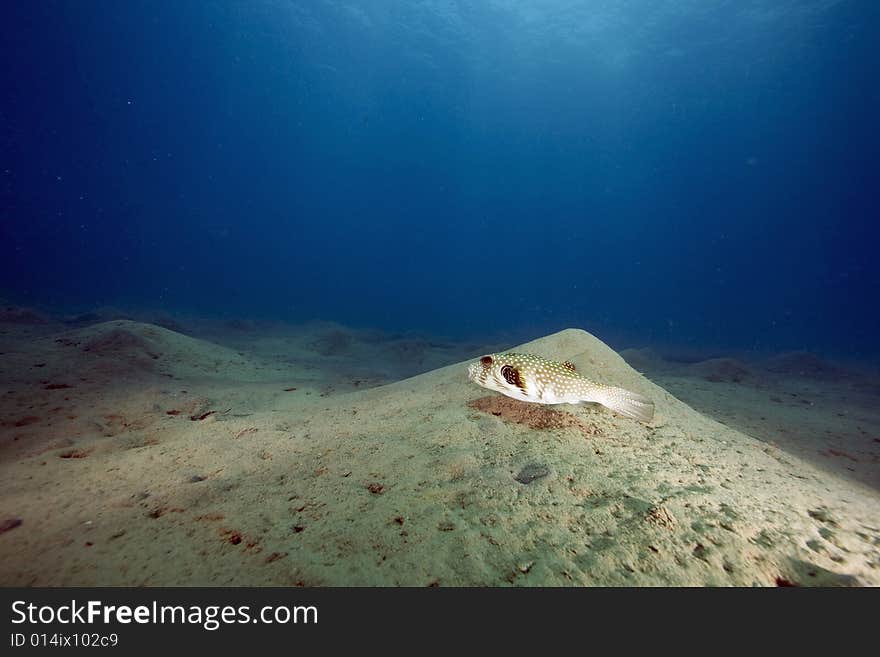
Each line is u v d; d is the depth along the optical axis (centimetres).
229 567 213
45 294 2066
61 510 295
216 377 789
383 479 295
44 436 471
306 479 308
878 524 266
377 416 443
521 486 276
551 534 228
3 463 402
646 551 216
